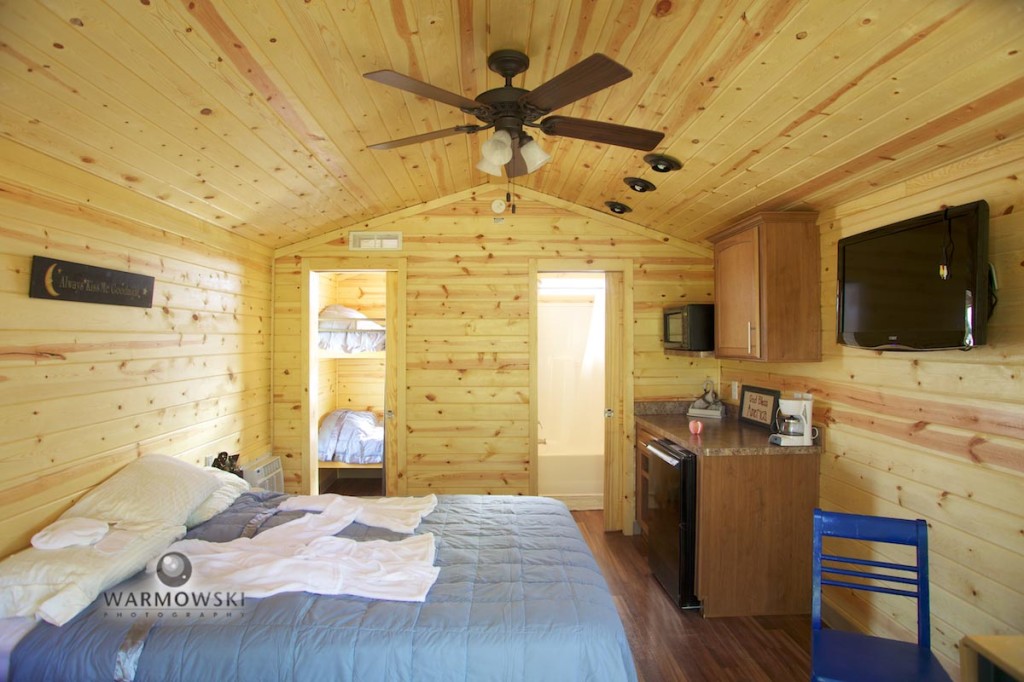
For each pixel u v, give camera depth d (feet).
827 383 9.23
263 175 8.72
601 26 5.58
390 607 5.66
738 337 10.39
